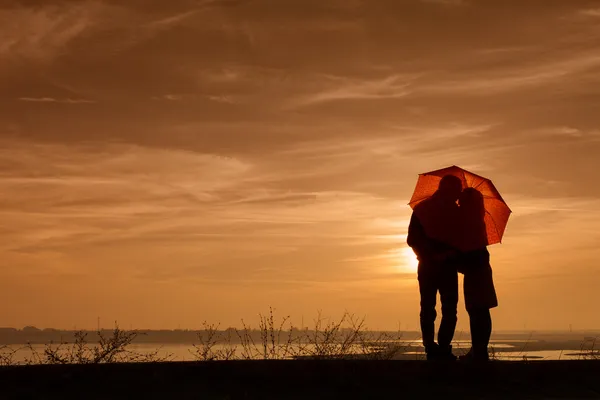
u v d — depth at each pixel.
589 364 9.39
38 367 8.83
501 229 10.78
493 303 10.24
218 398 8.25
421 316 10.43
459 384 8.91
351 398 8.35
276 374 8.78
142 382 8.54
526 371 9.16
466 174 10.73
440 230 10.23
